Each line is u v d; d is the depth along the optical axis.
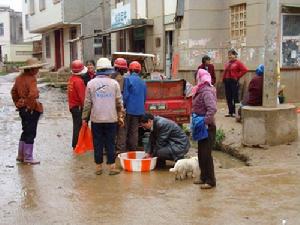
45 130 12.44
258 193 6.87
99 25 30.97
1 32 53.81
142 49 21.64
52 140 11.09
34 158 9.33
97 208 6.43
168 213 6.19
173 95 10.19
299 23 15.89
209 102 6.88
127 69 9.76
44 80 31.44
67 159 9.25
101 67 7.99
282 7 15.52
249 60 15.94
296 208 6.28
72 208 6.45
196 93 7.03
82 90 9.68
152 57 14.11
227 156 9.82
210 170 7.10
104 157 9.38
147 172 8.19
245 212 6.18
